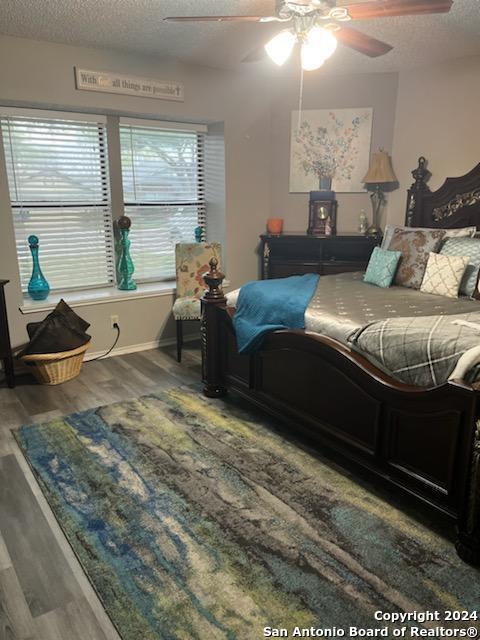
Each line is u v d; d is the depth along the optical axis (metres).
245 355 3.08
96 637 1.59
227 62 4.15
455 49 3.78
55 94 3.63
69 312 3.81
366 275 3.73
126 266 4.41
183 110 4.25
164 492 2.34
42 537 2.05
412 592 1.76
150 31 3.32
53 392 3.54
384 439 2.24
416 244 3.58
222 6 2.90
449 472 1.94
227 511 2.21
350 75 4.58
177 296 4.43
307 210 4.96
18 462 2.63
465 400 1.81
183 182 4.79
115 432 2.93
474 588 1.77
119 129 4.27
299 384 2.74
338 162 4.79
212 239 4.99
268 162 4.94
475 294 3.18
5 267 3.67
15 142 3.81
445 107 4.20
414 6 2.23
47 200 4.05
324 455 2.68
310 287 3.34
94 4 2.84
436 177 4.36
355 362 2.32
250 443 2.80
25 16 3.01
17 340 3.83
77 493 2.34
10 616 1.67
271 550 1.96
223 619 1.65
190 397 3.45
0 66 3.38
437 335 2.11
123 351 4.39
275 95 4.79
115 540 2.03
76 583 1.81
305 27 2.41
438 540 2.02
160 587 1.78
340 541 2.01
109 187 4.32
